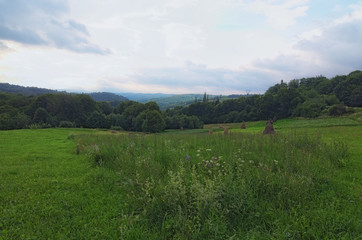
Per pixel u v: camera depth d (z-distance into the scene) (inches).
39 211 179.8
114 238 143.0
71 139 772.6
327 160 284.2
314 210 159.8
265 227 145.0
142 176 221.6
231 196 163.6
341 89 2997.0
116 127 2736.2
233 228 146.3
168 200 166.7
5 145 565.6
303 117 2472.9
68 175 280.7
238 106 3563.0
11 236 146.9
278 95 2974.9
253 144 378.3
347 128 960.3
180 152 341.7
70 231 155.0
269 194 185.6
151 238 138.9
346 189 203.6
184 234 134.4
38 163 350.6
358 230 136.4
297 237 133.8
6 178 263.4
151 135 647.1
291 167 233.0
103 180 255.9
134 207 180.1
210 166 237.1
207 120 3656.5
